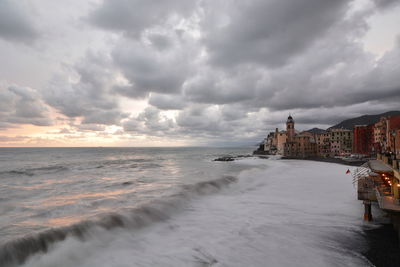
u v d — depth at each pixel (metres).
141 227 17.25
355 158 89.69
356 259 12.68
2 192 28.92
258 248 13.88
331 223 18.12
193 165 80.38
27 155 148.88
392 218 16.48
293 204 23.95
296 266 11.95
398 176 16.66
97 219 16.58
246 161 106.38
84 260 12.39
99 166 72.00
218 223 18.38
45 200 24.36
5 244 11.98
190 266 11.87
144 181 38.97
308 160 109.12
